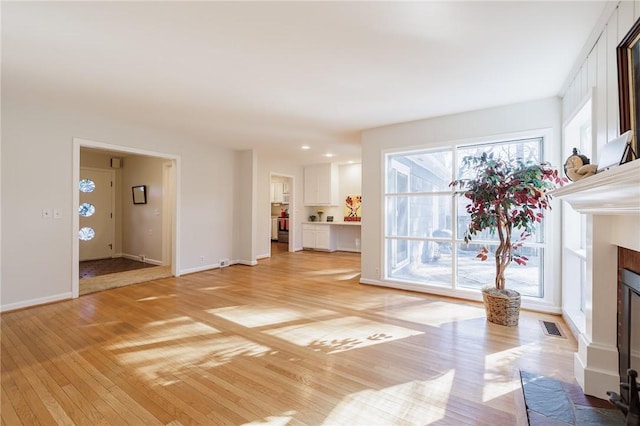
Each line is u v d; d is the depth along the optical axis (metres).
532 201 2.79
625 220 1.62
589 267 1.90
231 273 5.32
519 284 3.54
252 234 6.10
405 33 2.09
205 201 5.56
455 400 1.79
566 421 1.55
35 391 1.88
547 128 3.24
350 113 3.80
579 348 1.97
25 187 3.45
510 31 2.06
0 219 3.28
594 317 1.83
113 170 6.77
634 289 1.57
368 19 1.93
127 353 2.37
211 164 5.68
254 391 1.88
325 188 7.92
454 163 3.84
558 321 3.02
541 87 2.98
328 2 1.77
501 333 2.74
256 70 2.65
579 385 1.90
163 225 5.91
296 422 1.61
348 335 2.71
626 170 1.00
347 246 8.03
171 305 3.54
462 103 3.43
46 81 2.87
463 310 3.37
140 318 3.12
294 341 2.59
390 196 4.40
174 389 1.90
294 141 5.39
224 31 2.07
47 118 3.61
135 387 1.92
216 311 3.34
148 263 6.14
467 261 3.84
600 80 2.05
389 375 2.06
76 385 1.94
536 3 1.77
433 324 2.96
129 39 2.16
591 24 1.97
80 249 6.30
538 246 3.36
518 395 1.84
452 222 3.91
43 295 3.57
